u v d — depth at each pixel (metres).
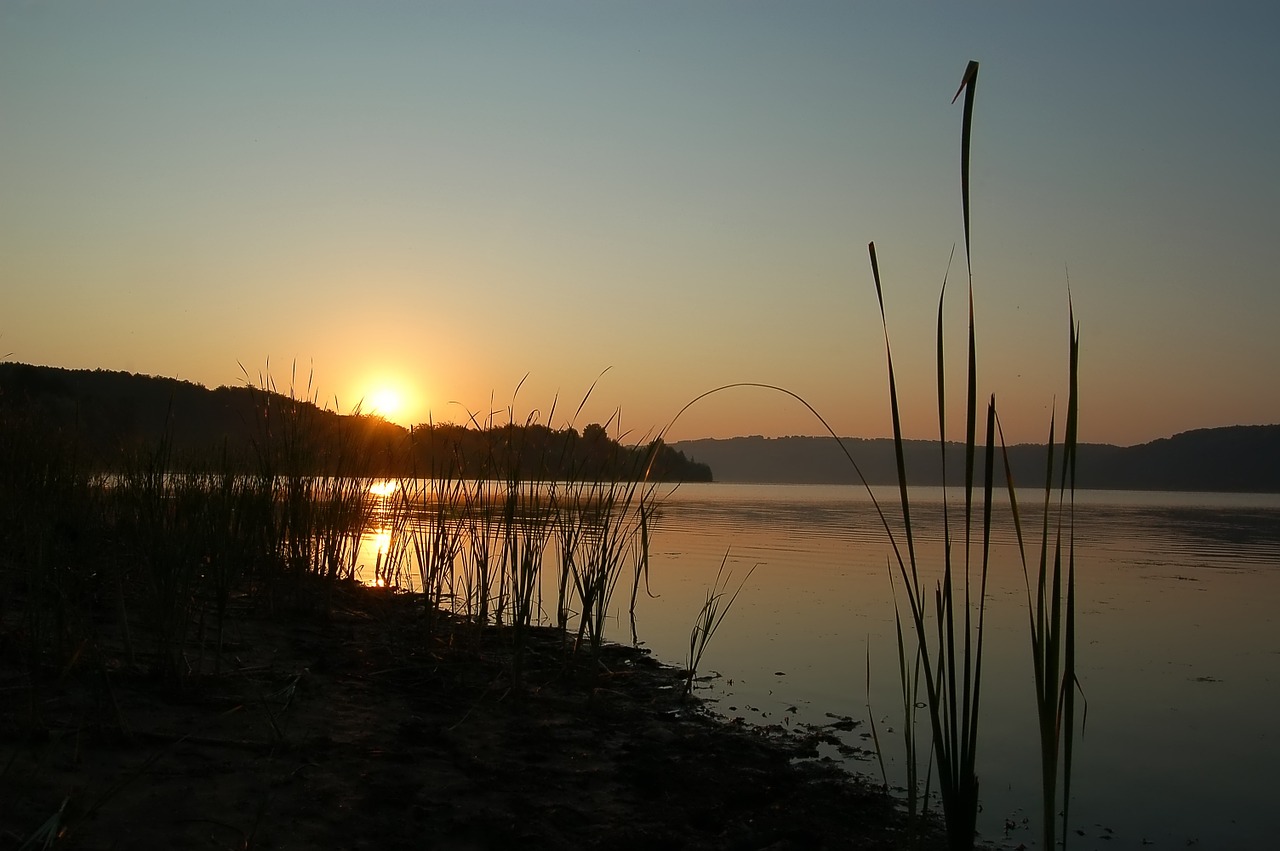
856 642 8.60
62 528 5.25
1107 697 7.06
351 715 4.72
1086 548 20.42
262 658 5.55
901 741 5.68
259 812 3.04
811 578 13.06
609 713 5.71
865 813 4.42
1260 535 26.16
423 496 7.64
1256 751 5.73
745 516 30.00
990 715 6.43
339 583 8.22
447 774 4.11
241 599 7.11
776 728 5.83
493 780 4.14
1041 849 4.22
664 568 13.95
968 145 2.25
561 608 6.59
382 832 3.37
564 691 6.13
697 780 4.58
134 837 2.91
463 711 5.20
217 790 3.40
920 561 15.70
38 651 3.92
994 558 16.81
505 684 5.96
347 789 3.68
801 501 46.91
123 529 5.62
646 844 3.69
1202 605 11.71
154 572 4.85
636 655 7.71
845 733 5.79
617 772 4.53
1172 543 22.42
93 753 3.48
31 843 2.56
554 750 4.77
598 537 6.61
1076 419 2.45
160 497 5.50
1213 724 6.33
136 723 3.87
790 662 7.71
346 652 6.07
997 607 10.98
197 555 4.80
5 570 4.87
